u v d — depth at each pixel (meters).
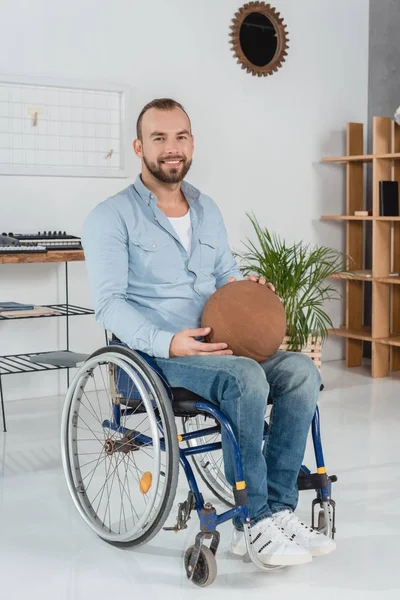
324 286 4.93
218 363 1.98
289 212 4.73
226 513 1.96
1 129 3.80
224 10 4.38
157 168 2.20
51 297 4.02
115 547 2.22
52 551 2.20
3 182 3.82
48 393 4.07
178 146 2.20
